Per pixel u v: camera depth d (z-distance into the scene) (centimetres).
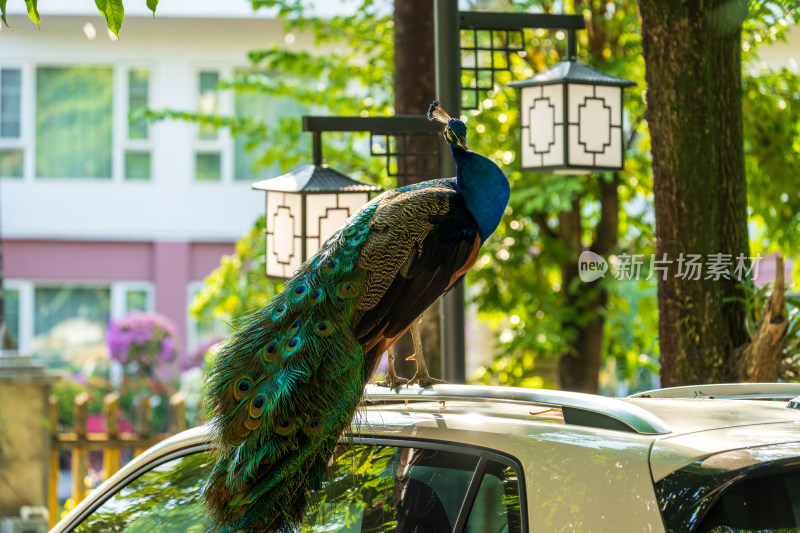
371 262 416
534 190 1328
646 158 1472
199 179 2731
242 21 2645
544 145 796
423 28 897
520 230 1440
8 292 2702
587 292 1402
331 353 394
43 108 2700
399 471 385
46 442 1223
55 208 2711
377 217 430
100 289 2727
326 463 383
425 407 415
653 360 1582
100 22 2653
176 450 462
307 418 379
